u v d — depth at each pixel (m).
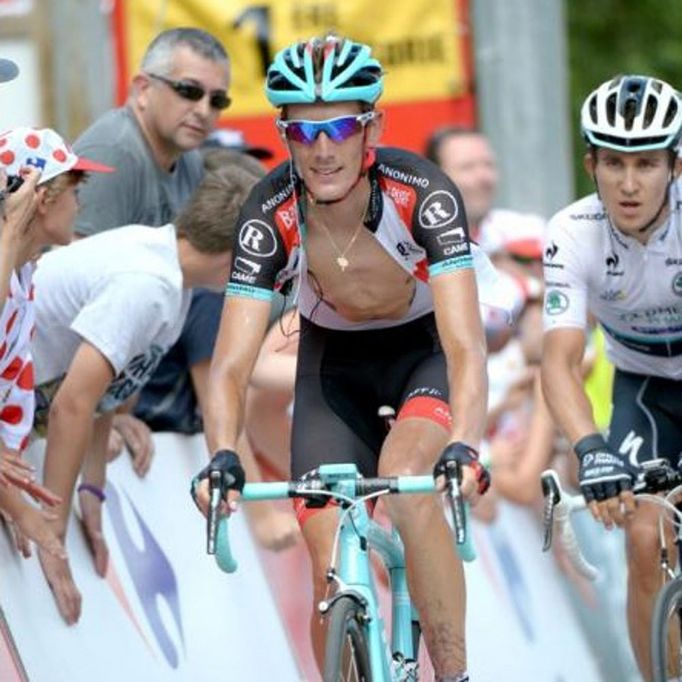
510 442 22.45
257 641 18.25
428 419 14.29
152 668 16.20
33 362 15.77
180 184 18.22
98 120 17.89
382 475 13.93
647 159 14.73
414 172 13.87
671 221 15.43
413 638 14.59
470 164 23.00
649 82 14.89
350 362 14.94
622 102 14.73
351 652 12.57
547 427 22.64
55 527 15.09
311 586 19.77
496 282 14.89
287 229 13.90
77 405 15.23
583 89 42.41
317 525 13.98
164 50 17.67
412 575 14.13
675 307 16.00
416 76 26.62
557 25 27.11
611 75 42.78
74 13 25.62
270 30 26.23
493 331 21.70
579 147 42.47
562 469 23.30
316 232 14.10
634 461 16.78
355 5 26.36
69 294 15.66
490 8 26.55
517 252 22.78
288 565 19.34
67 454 15.22
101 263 15.61
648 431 16.84
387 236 14.05
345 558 13.01
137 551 16.83
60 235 14.62
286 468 19.53
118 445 17.06
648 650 15.85
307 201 13.92
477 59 26.67
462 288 13.57
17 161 14.36
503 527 22.06
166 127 17.69
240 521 18.67
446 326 13.47
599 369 23.78
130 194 17.61
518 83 26.67
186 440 18.36
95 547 16.06
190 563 17.64
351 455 14.48
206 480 12.62
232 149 18.73
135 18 26.20
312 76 13.16
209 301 17.89
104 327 15.32
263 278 13.88
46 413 16.22
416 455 13.97
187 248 15.99
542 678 21.69
